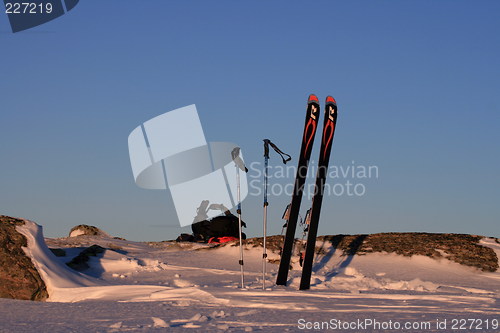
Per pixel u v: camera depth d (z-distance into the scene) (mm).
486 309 7668
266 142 10695
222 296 8648
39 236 10688
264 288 10234
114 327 5844
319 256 13938
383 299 8758
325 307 7656
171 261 13555
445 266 13109
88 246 15172
